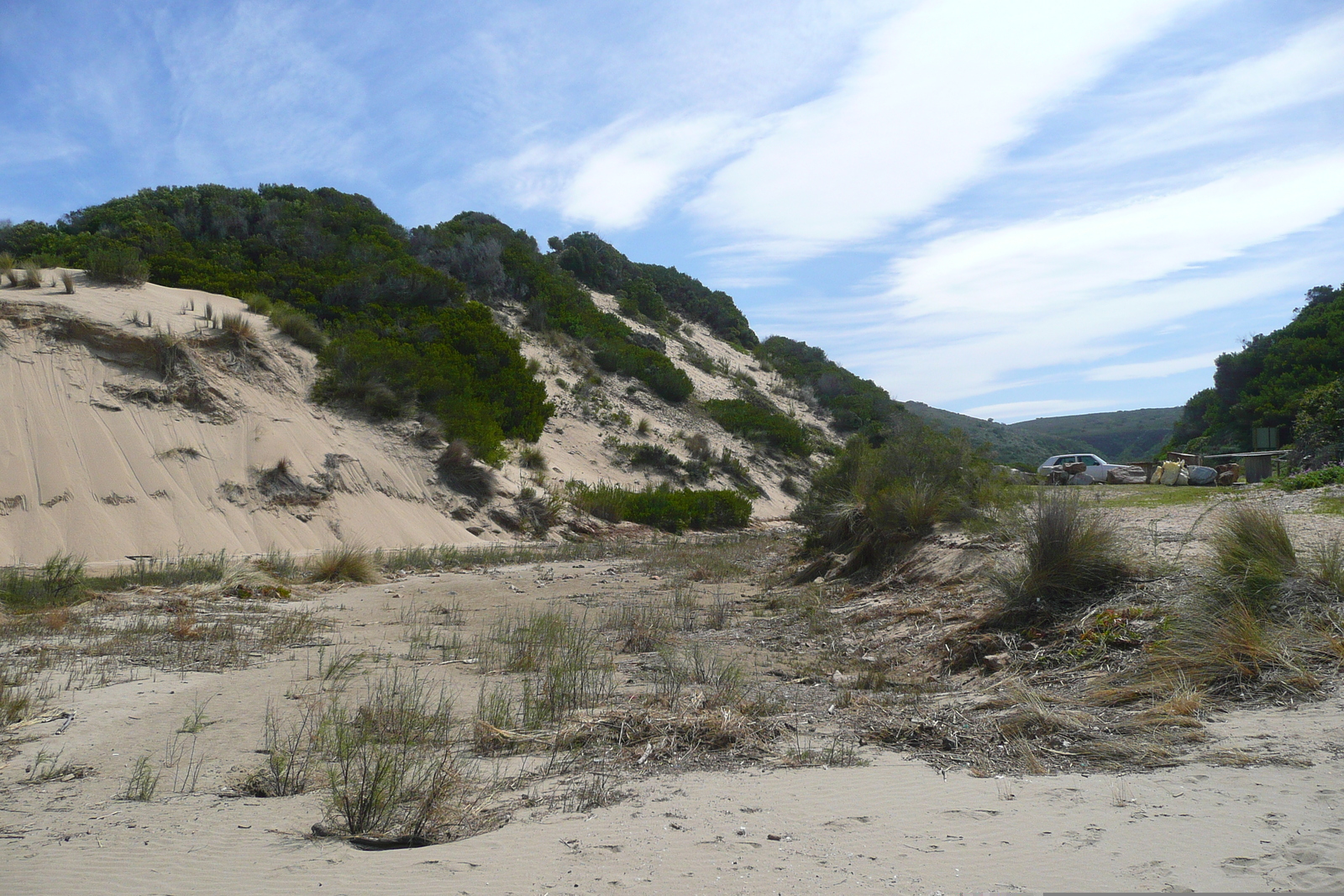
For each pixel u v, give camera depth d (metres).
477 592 15.35
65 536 17.53
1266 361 45.81
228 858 3.68
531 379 36.22
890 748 5.28
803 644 9.61
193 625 10.72
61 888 3.35
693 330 65.69
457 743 5.68
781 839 3.68
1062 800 3.97
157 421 21.27
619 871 3.37
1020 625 7.84
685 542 27.66
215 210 38.16
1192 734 4.79
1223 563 6.82
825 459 50.81
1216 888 2.86
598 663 8.55
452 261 45.72
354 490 24.02
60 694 7.17
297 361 26.94
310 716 6.46
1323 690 5.16
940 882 3.11
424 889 3.25
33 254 29.50
